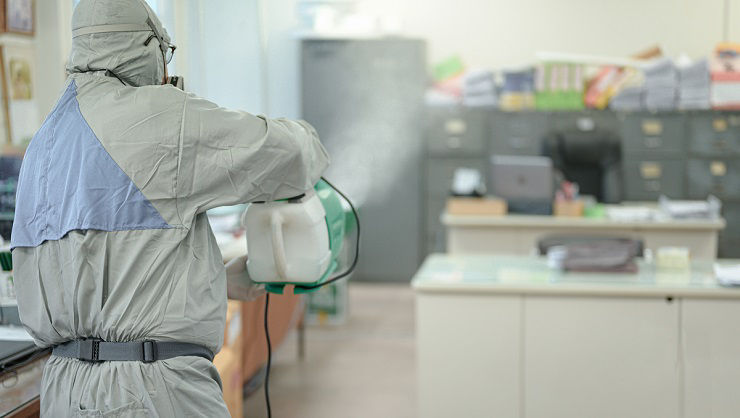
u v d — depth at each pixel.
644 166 6.62
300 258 1.67
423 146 6.86
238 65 5.01
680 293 2.93
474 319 3.06
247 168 1.51
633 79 7.08
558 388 3.03
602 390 3.00
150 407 1.47
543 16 7.22
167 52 1.69
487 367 3.06
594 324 2.99
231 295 1.82
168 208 1.50
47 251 1.56
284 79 6.55
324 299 5.57
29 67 2.92
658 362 2.97
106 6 1.54
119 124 1.50
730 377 2.93
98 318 1.50
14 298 2.14
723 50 6.55
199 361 1.53
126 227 1.49
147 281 1.49
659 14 7.12
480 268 3.39
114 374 1.49
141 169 1.49
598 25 7.18
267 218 1.64
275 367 4.58
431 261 3.59
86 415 1.48
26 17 2.89
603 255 3.26
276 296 3.95
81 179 1.50
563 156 6.05
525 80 6.78
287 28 6.66
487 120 6.75
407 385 4.25
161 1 3.88
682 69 6.55
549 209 5.15
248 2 5.22
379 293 6.63
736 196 6.55
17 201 1.61
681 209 5.07
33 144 1.60
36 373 1.96
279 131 1.53
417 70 6.80
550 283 3.02
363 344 5.08
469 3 7.27
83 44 1.56
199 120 1.50
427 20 7.31
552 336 3.02
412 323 5.62
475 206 5.12
